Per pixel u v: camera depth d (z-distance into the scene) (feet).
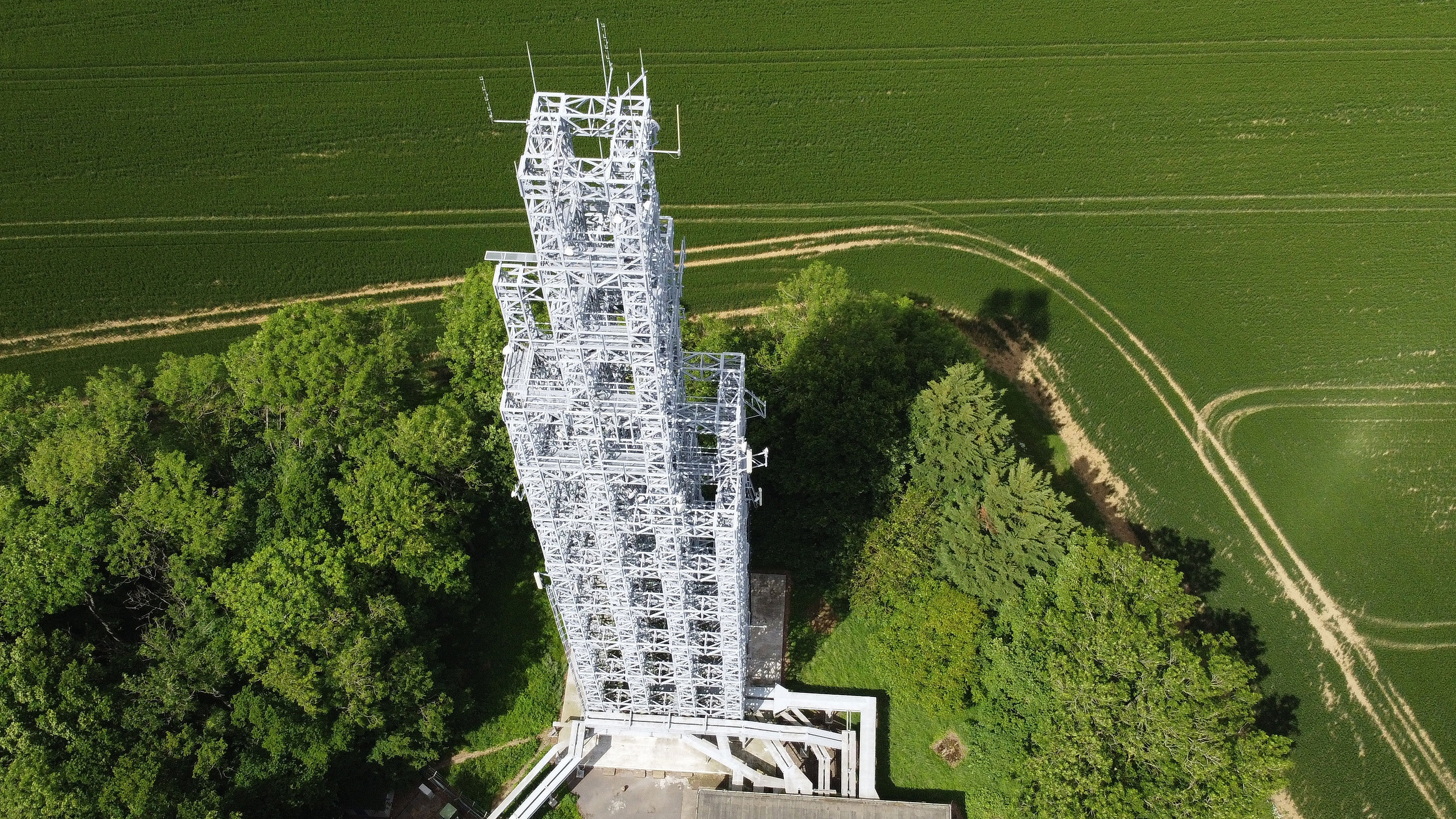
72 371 334.24
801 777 257.14
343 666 228.84
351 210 367.04
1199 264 367.66
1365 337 353.31
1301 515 324.60
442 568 256.93
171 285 350.23
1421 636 310.04
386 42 398.83
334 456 280.72
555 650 277.44
